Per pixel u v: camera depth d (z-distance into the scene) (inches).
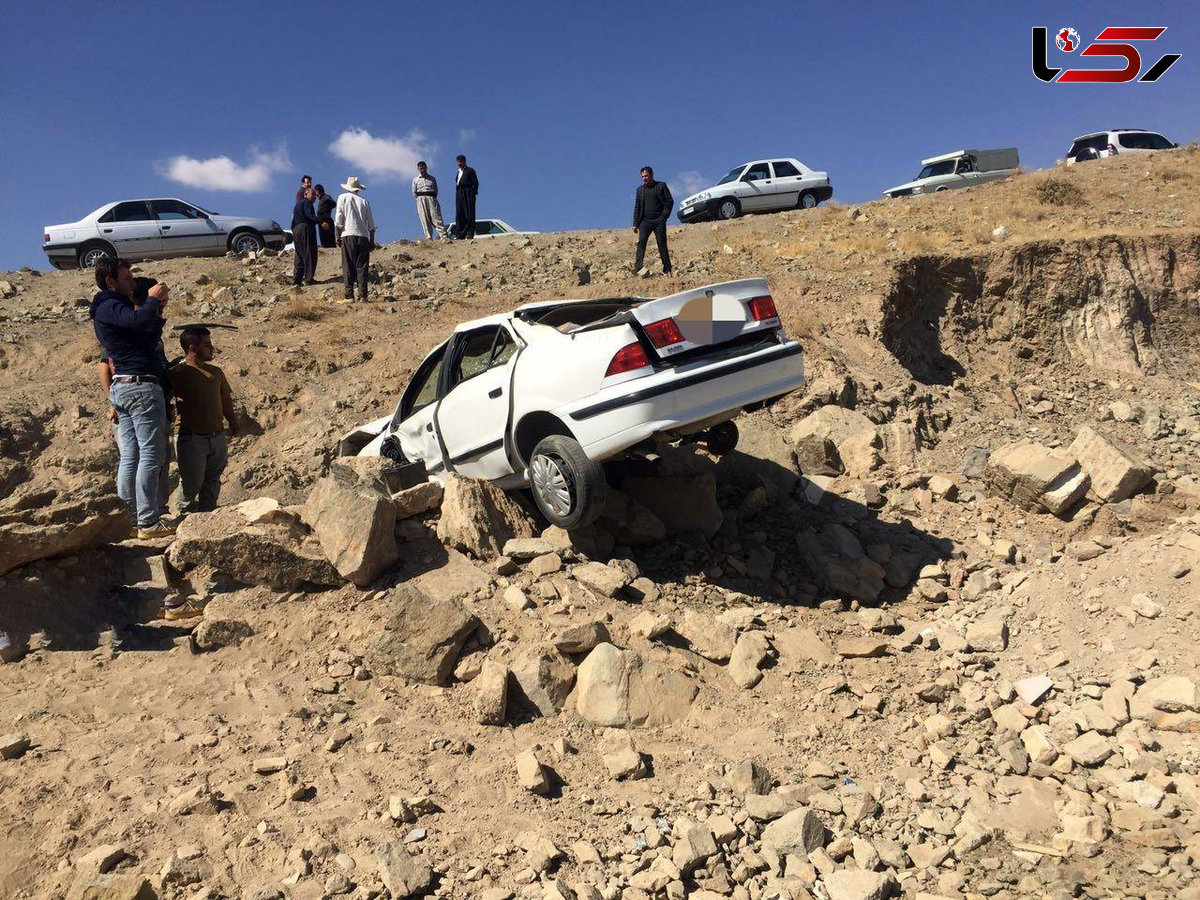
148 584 228.1
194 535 218.7
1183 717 174.4
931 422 438.6
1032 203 793.6
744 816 157.5
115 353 243.1
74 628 207.8
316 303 586.9
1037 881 141.9
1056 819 159.5
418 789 160.9
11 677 187.8
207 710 181.8
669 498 284.5
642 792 166.9
